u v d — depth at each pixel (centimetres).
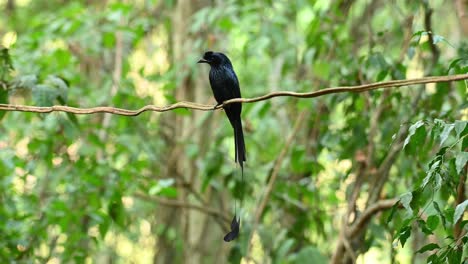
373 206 1036
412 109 1083
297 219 1303
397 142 1075
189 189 1408
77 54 1688
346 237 1083
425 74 1114
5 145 1333
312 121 1273
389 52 1307
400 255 1434
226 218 1388
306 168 1246
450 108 991
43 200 1327
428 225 652
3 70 951
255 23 1421
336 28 1212
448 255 630
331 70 1191
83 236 1153
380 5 1309
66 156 1195
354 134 1117
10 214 1156
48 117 1170
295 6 1488
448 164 653
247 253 1217
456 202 752
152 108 743
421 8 1127
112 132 1318
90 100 1445
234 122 934
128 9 1384
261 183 1393
